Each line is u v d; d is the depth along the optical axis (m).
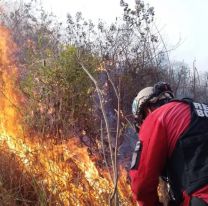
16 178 3.42
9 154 3.55
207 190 2.15
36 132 4.18
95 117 4.77
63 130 4.25
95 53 5.77
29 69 5.07
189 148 2.23
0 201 3.12
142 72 6.30
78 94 4.70
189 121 2.28
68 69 4.78
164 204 2.51
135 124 2.61
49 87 4.67
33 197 3.33
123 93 5.32
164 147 2.27
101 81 5.29
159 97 2.50
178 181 2.26
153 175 2.28
